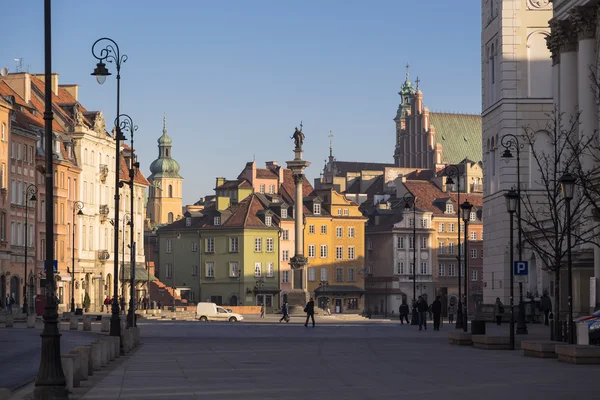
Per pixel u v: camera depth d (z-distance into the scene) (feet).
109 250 540.93
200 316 411.34
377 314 640.58
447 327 311.27
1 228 402.93
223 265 627.05
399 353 167.32
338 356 159.94
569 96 240.12
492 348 176.65
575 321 165.17
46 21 96.17
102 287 524.93
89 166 512.63
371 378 118.11
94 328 298.97
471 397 96.32
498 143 312.50
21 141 426.92
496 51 317.42
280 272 629.51
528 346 156.04
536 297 299.99
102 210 527.40
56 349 92.22
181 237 647.97
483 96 333.01
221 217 628.69
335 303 649.61
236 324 343.26
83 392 103.04
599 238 208.33
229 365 140.67
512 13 307.99
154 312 449.48
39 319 340.39
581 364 137.69
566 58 240.94
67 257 478.18
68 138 485.97
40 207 448.65
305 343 204.44
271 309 622.13
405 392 101.45
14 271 415.85
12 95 428.15
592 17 228.02
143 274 572.92
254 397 97.60
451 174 285.43
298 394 100.17
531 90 307.58
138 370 132.05
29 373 129.39
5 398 90.58
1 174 402.11
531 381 112.88
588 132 226.38
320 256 651.25
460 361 146.30
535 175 306.35
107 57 201.46
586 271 223.92
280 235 630.74
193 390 104.83
